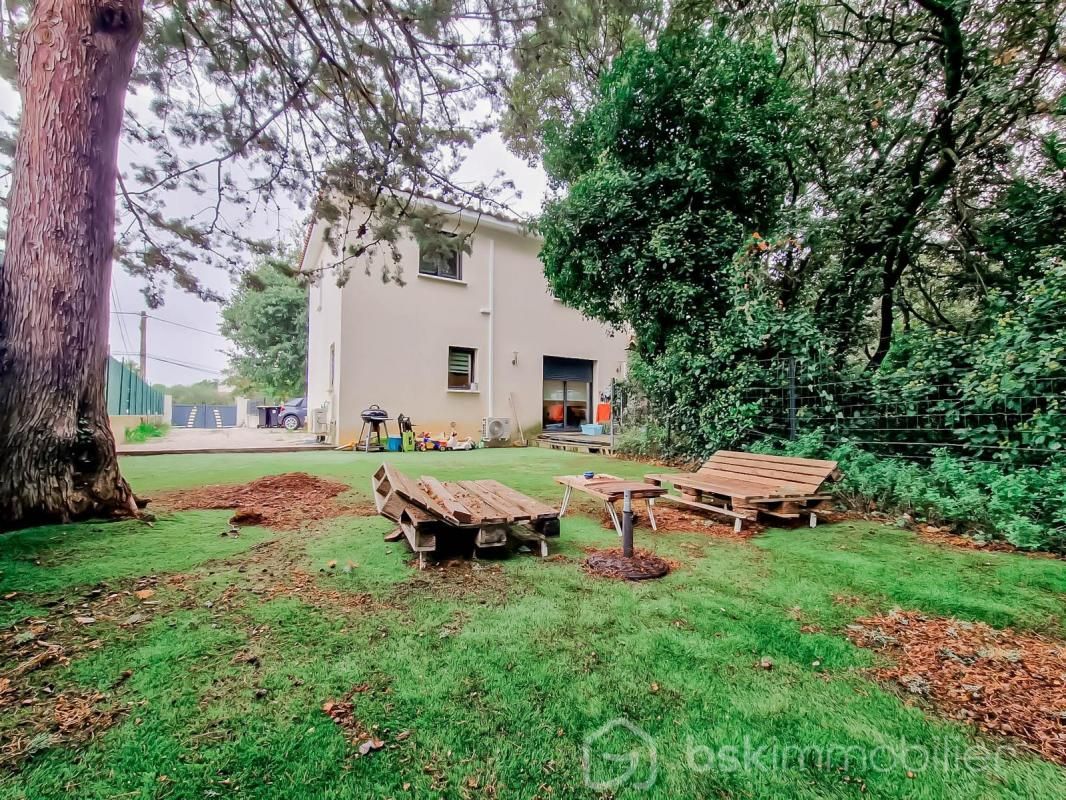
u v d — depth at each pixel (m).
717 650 2.15
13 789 1.32
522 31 5.44
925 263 8.08
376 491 4.03
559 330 14.52
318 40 5.55
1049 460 4.12
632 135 7.39
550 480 6.85
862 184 6.79
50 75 3.69
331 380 11.98
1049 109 5.84
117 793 1.32
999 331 4.51
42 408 3.62
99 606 2.47
